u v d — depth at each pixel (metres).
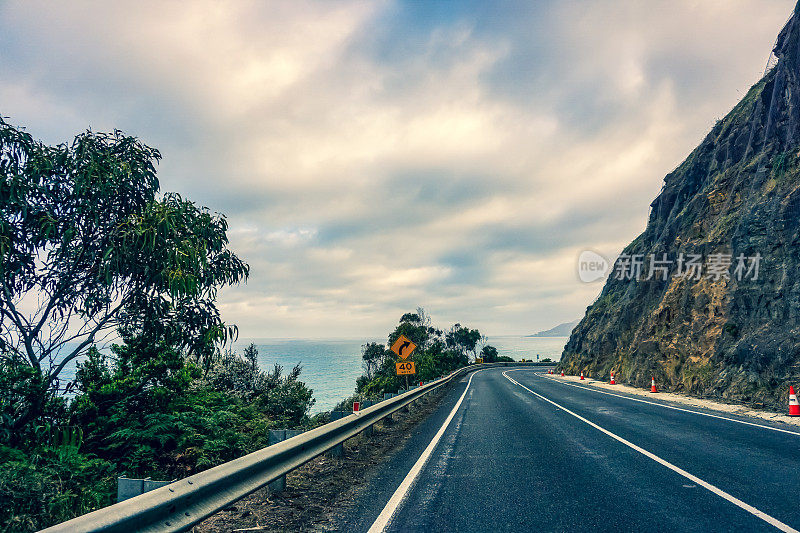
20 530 4.56
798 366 14.03
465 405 16.59
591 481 5.88
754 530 4.07
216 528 4.45
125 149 8.85
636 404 15.79
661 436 9.13
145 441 7.88
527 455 7.61
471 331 65.56
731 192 25.22
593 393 20.94
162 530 3.33
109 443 7.88
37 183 7.56
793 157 19.59
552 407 15.01
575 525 4.33
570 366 43.66
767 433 9.34
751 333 17.05
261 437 9.98
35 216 7.77
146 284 8.31
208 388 12.16
